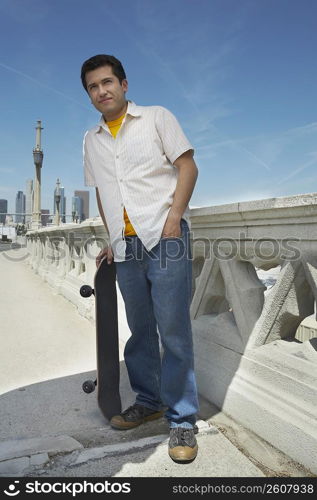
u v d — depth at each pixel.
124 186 2.03
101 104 2.03
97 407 2.55
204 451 1.99
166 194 1.99
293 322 2.28
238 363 2.43
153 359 2.33
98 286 2.34
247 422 2.23
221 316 2.70
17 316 5.25
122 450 1.99
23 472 1.82
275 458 1.96
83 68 2.04
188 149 1.93
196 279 2.97
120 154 2.03
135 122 2.00
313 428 1.87
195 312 2.94
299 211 1.91
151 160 1.97
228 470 1.85
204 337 2.77
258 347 2.32
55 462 1.90
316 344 2.13
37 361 3.45
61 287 6.97
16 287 7.91
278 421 2.02
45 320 5.04
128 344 2.37
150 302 2.25
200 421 2.28
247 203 2.18
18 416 2.43
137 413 2.26
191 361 2.04
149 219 1.97
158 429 2.24
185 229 2.04
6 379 3.04
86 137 2.26
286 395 2.07
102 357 2.33
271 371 2.18
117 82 2.03
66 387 2.88
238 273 2.48
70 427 2.29
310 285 1.97
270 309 2.25
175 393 2.01
